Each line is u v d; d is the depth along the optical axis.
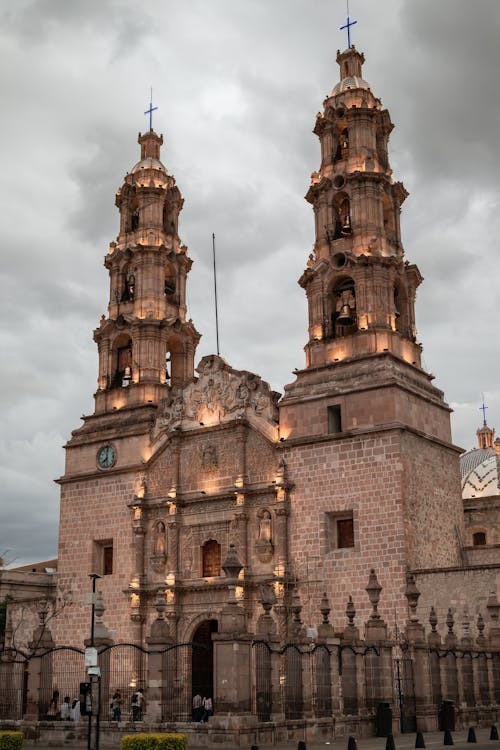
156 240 71.69
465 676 46.09
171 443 63.56
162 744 29.03
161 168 74.75
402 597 52.16
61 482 68.50
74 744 38.59
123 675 60.03
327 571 54.97
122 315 69.81
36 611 67.56
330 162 65.69
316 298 62.38
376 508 54.28
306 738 36.75
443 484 58.72
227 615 35.88
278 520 57.25
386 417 55.69
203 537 60.75
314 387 59.19
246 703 35.19
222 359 63.22
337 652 39.78
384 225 65.19
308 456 57.56
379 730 39.62
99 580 64.06
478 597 50.69
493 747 34.12
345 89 67.31
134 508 63.47
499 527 70.44
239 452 60.25
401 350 60.34
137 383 68.06
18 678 43.94
